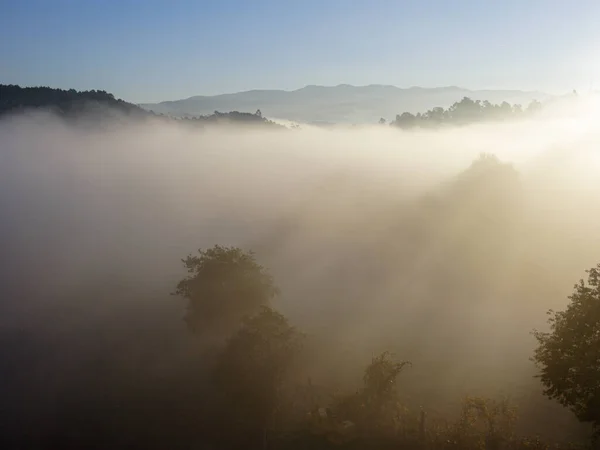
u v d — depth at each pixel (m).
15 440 30.89
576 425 30.33
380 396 30.45
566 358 25.70
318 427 29.84
